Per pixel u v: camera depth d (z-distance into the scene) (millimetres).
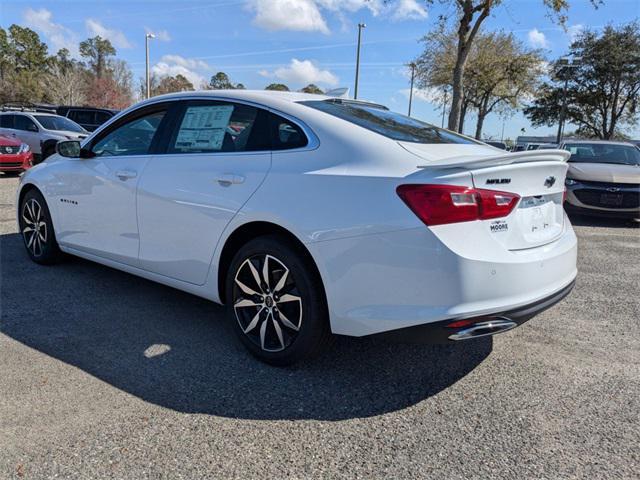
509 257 2623
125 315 3854
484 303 2547
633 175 8586
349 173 2762
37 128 14625
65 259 5094
